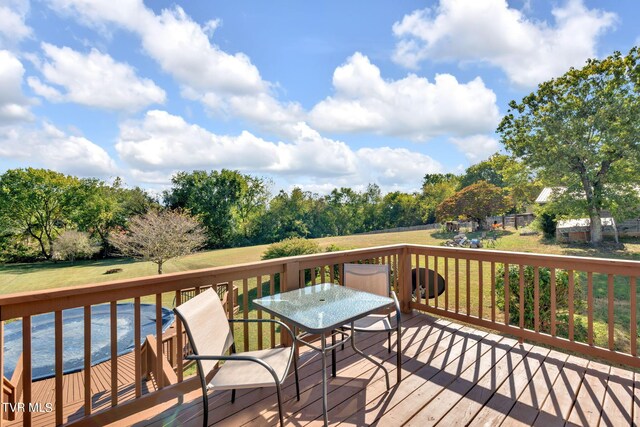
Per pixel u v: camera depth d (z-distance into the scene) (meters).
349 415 2.24
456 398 2.43
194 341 1.92
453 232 25.73
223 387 1.92
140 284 2.31
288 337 3.29
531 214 25.27
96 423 2.13
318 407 2.35
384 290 3.35
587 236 16.56
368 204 43.78
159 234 16.47
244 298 2.89
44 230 30.17
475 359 3.04
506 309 3.50
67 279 20.14
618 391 2.49
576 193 16.88
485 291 7.68
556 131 16.95
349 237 28.94
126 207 30.61
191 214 31.84
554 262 3.13
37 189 29.84
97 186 32.06
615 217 15.66
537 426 2.11
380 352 3.22
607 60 15.92
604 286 8.47
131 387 5.07
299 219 39.81
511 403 2.36
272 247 13.53
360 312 2.32
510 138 19.38
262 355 2.32
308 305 2.50
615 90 15.88
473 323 3.72
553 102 17.41
